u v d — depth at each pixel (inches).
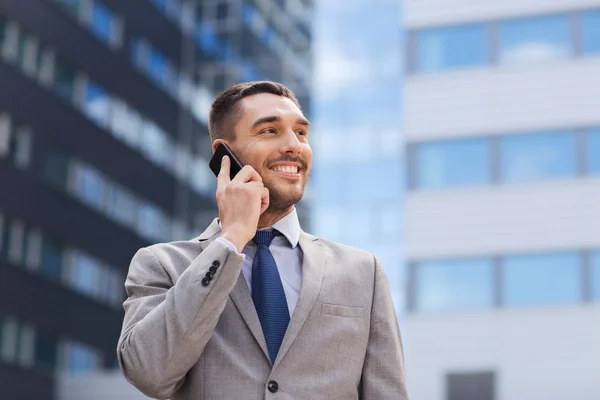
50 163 1026.1
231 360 97.4
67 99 1060.5
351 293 104.3
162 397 97.2
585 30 847.1
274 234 107.8
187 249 106.4
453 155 853.8
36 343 975.6
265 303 101.3
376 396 103.1
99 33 1122.7
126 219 1138.7
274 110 106.7
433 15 885.8
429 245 839.1
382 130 1118.4
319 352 99.1
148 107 1195.3
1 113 968.3
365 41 1162.6
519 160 839.1
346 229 1090.1
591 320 785.6
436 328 818.8
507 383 794.2
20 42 999.0
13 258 957.8
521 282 812.6
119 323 1109.7
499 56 864.3
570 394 778.8
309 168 108.4
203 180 1244.5
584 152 824.9
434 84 872.3
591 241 804.0
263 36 1232.2
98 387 981.8
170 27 1252.5
